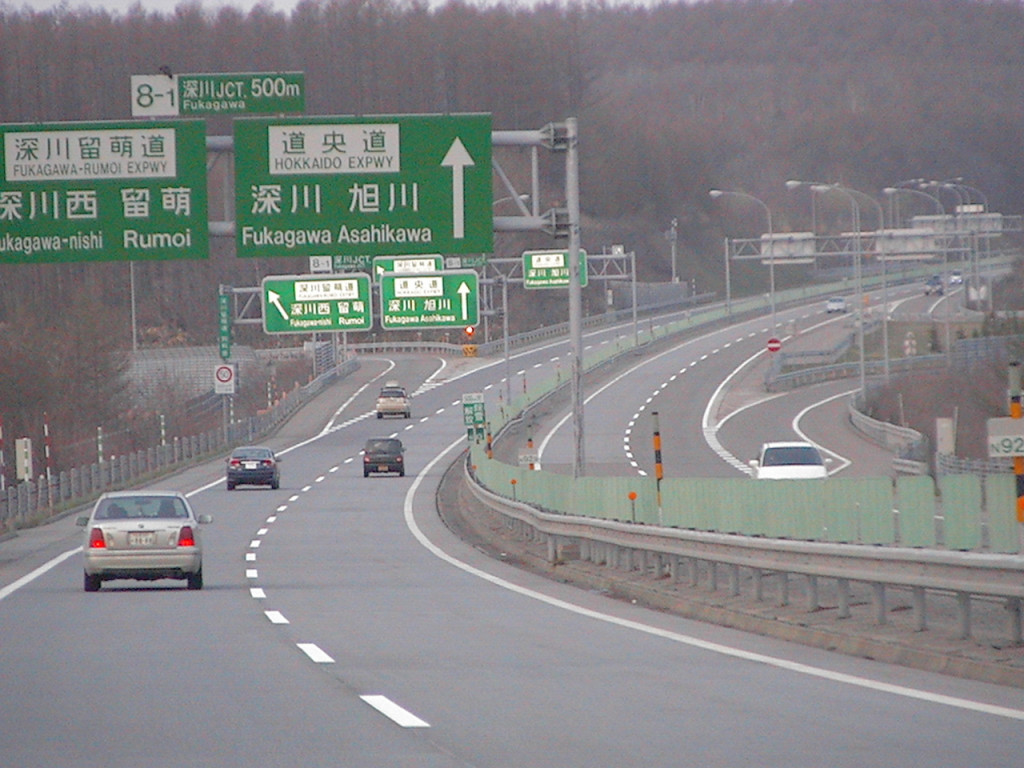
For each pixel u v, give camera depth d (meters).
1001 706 25.08
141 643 35.44
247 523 95.75
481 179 63.41
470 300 131.88
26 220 62.97
